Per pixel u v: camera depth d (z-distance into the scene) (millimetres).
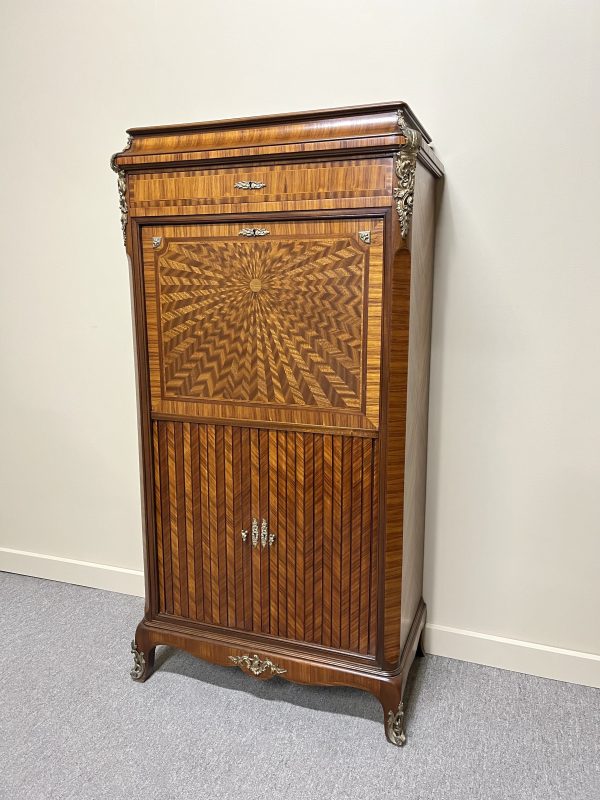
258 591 1717
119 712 1751
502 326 1821
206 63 2004
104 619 2238
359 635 1633
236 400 1633
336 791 1483
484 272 1812
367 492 1556
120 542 2426
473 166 1773
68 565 2504
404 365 1478
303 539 1641
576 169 1688
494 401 1864
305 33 1878
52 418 2426
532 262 1765
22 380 2438
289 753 1602
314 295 1506
